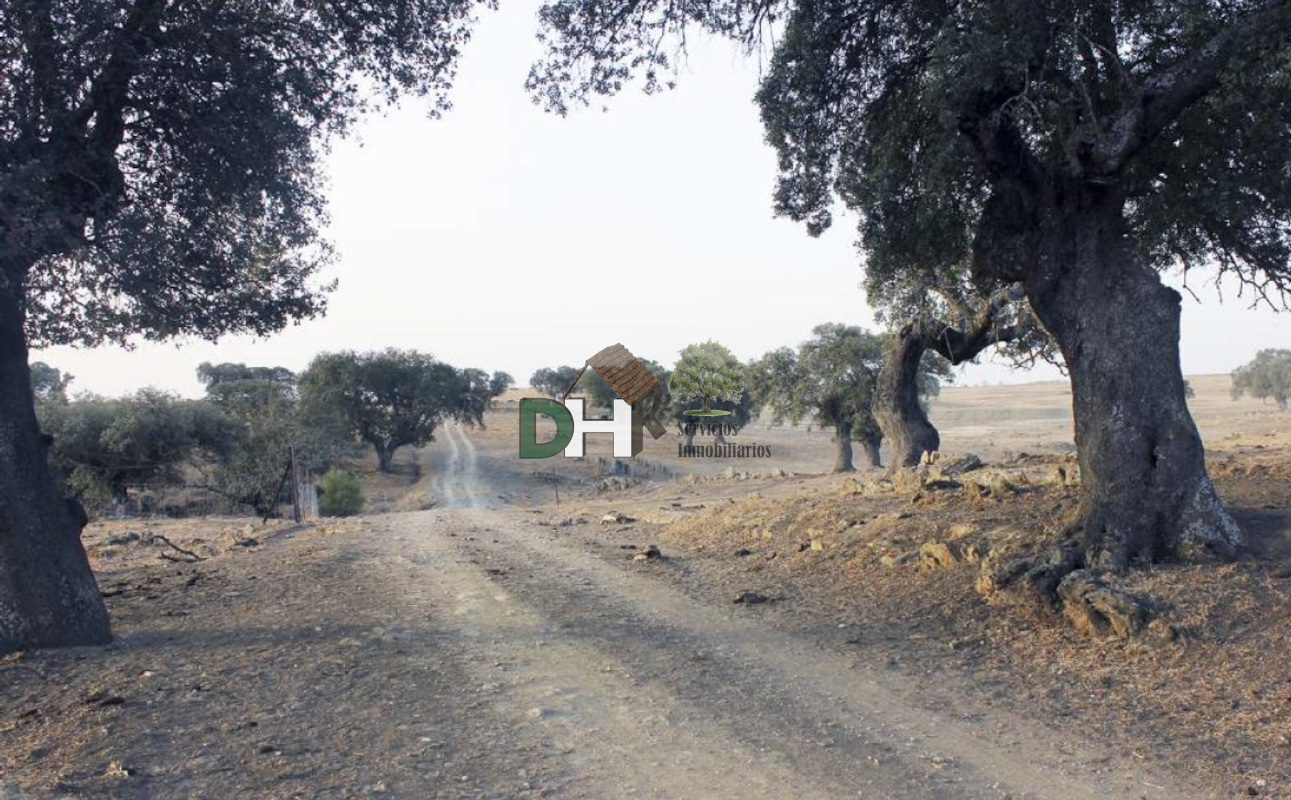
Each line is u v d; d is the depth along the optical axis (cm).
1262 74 827
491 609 1103
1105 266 953
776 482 3747
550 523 2341
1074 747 578
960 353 2122
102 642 912
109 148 942
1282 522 930
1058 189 980
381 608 1117
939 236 1135
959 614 923
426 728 642
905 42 1106
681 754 584
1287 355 9525
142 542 2212
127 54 898
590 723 652
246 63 959
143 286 933
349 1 1055
